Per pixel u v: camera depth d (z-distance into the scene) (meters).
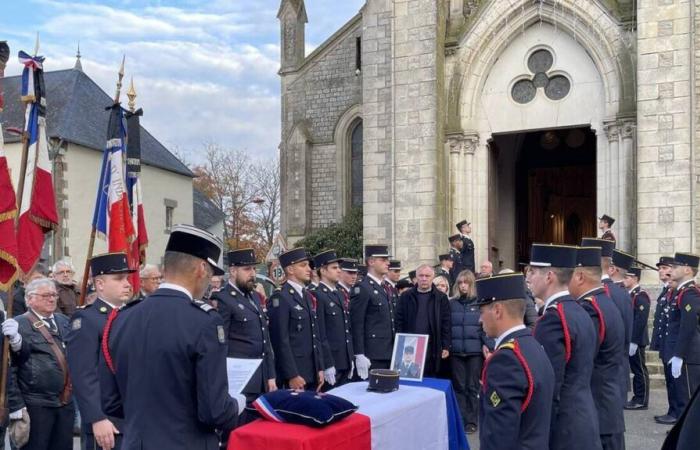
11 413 5.88
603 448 5.10
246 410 5.63
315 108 25.44
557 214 23.92
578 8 15.15
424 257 15.61
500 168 20.27
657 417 9.39
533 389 3.91
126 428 3.71
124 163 8.80
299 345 7.86
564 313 4.58
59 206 21.31
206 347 3.63
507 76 16.22
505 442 3.82
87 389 5.28
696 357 8.73
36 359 6.07
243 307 7.10
